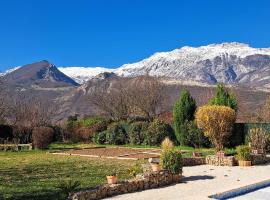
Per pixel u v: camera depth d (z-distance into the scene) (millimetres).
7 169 20891
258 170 20547
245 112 50438
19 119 44594
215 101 32750
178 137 34375
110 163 23516
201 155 24422
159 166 16766
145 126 36781
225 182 16891
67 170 20469
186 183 16766
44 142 34875
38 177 18156
